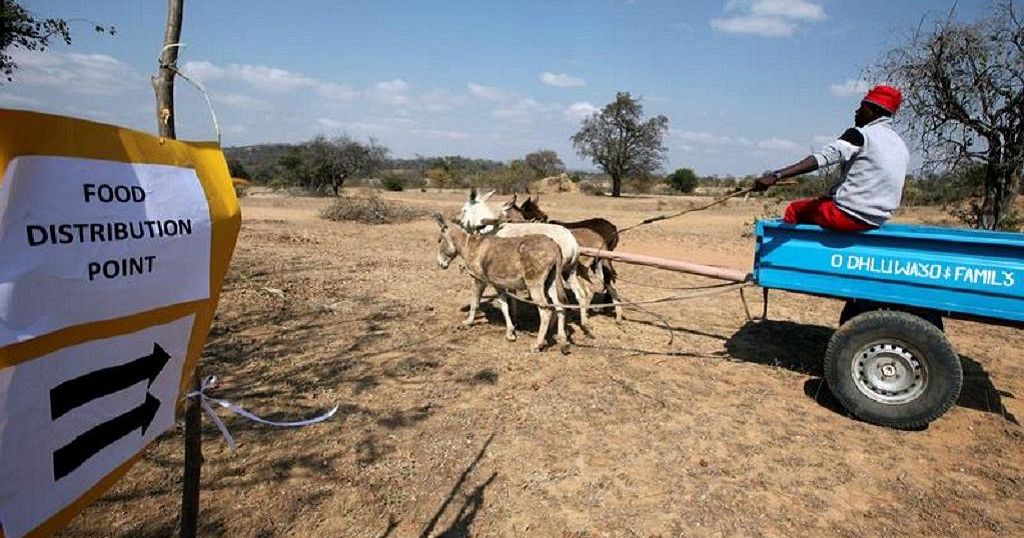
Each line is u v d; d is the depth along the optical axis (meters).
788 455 4.93
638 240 19.14
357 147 42.38
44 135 1.61
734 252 16.41
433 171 63.81
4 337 1.52
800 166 5.30
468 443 5.02
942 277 4.98
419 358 7.02
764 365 7.03
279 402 5.68
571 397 6.00
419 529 3.90
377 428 5.23
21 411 1.60
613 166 54.84
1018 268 4.65
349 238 18.25
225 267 2.47
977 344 8.09
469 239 7.91
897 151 5.25
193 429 2.60
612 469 4.67
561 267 7.43
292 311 8.86
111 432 1.96
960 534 3.96
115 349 1.92
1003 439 5.24
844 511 4.20
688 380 6.53
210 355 6.85
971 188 18.88
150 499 4.09
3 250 1.51
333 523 3.94
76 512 1.84
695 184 63.91
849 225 5.34
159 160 2.07
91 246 1.77
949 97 13.47
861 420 5.56
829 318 9.25
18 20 8.59
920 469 4.74
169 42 2.38
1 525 1.59
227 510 4.00
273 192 45.69
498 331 8.27
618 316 8.88
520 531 3.91
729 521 4.06
